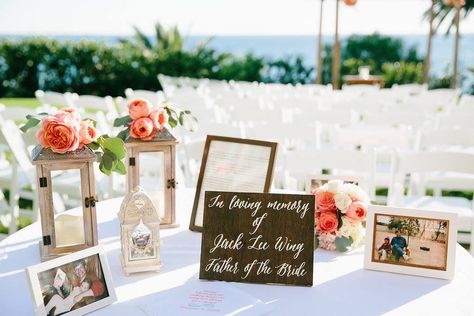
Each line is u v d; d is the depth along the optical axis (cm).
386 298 142
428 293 145
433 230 155
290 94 814
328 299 142
